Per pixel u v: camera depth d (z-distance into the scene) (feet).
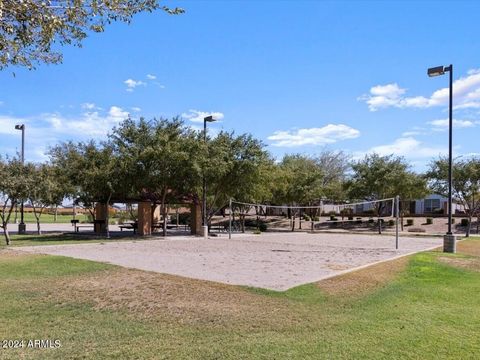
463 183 105.60
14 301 27.12
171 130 87.61
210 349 18.66
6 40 18.43
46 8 18.72
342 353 18.21
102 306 26.00
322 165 195.42
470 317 24.29
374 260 50.49
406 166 130.62
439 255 55.16
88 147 86.89
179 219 147.84
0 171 65.26
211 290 30.17
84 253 54.44
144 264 44.01
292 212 136.05
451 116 61.52
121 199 95.45
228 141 95.96
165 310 24.98
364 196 132.46
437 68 61.11
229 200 98.27
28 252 54.65
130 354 18.16
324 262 48.26
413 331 21.34
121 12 21.18
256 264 45.91
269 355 17.95
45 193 71.10
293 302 26.94
